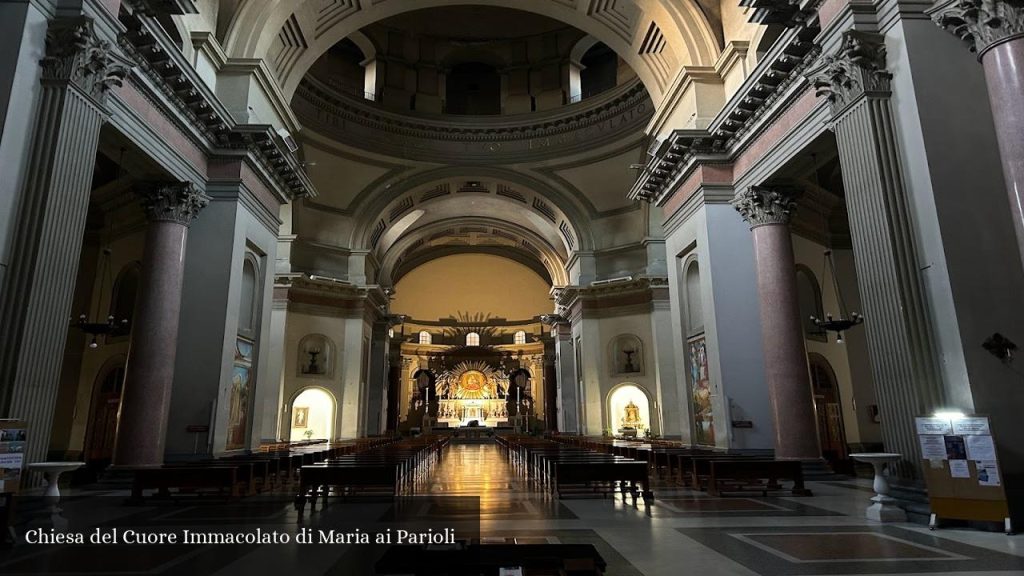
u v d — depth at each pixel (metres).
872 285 6.28
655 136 14.11
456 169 24.47
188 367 9.94
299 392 21.97
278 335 21.02
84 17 6.42
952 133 5.99
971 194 5.83
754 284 10.94
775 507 6.76
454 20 24.88
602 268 24.33
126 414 9.20
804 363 9.87
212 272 10.35
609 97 22.92
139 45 8.16
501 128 24.56
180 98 9.40
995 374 5.42
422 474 11.70
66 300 6.27
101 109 6.86
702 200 11.34
